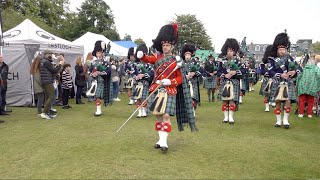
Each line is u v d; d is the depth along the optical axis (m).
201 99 11.55
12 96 8.77
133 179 3.47
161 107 4.43
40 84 7.10
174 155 4.36
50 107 7.61
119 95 12.66
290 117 7.79
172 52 4.65
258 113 8.30
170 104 4.46
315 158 4.34
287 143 5.09
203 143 5.00
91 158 4.17
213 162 4.09
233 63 6.54
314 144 5.07
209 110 8.67
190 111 4.59
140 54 4.45
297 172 3.79
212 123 6.68
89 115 7.55
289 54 6.34
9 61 8.66
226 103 6.77
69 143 4.89
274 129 6.19
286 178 3.59
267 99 8.62
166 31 4.53
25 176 3.54
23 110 8.15
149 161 4.08
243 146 4.86
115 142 4.97
